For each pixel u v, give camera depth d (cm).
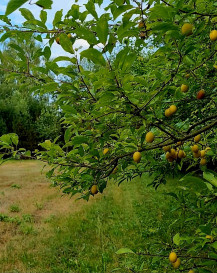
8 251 513
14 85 2695
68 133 168
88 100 157
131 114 164
